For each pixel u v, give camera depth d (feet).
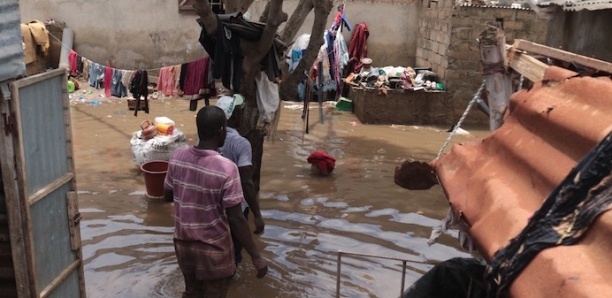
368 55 45.88
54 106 11.77
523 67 9.97
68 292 12.85
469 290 10.20
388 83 39.29
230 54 21.65
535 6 32.63
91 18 44.91
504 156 8.51
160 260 18.47
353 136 35.24
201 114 12.53
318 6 23.41
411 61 46.19
